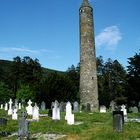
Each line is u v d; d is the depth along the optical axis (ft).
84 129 65.98
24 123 53.57
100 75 314.76
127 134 54.24
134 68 172.04
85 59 144.77
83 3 150.92
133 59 172.76
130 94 168.45
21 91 207.62
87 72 143.43
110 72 309.22
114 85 290.56
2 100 224.53
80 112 119.24
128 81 171.94
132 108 132.77
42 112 121.29
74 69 335.47
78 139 52.16
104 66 322.55
